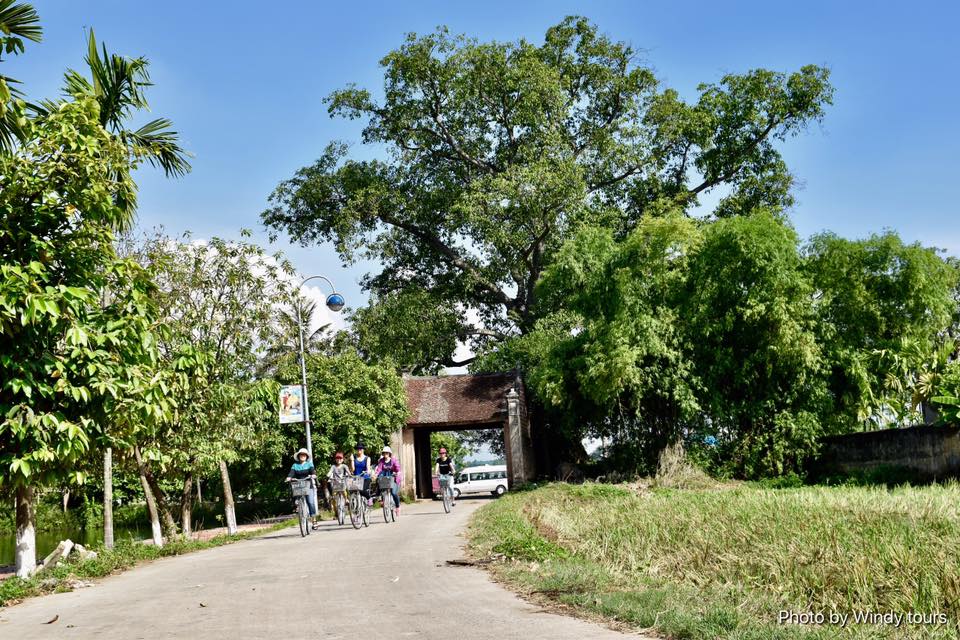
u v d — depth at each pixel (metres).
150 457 14.02
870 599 6.49
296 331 23.92
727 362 30.56
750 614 6.32
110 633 7.30
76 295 10.20
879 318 30.14
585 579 8.46
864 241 30.61
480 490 43.47
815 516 11.17
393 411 35.06
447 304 45.81
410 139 44.09
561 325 39.66
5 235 10.56
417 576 10.05
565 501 22.02
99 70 14.48
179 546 16.62
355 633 6.66
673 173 45.81
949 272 30.61
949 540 8.30
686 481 28.45
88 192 10.88
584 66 44.28
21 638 7.36
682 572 8.65
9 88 11.46
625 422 33.47
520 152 42.56
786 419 29.89
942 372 25.61
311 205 45.31
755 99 43.03
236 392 18.95
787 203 44.81
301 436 32.72
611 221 43.16
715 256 30.97
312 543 16.25
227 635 6.85
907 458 25.62
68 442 10.30
